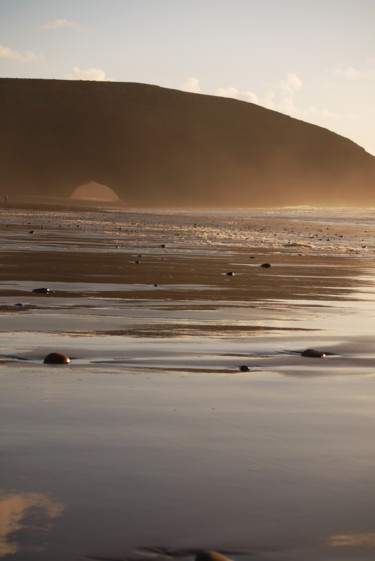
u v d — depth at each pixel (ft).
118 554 10.61
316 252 90.53
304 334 31.65
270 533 11.35
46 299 41.75
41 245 88.43
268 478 13.64
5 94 640.99
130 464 14.25
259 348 28.12
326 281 56.03
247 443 15.72
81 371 23.25
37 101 639.35
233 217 257.96
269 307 40.63
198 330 32.22
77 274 56.24
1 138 606.96
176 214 282.77
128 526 11.49
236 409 18.60
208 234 130.00
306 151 651.66
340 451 15.26
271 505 12.39
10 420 17.20
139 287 48.62
